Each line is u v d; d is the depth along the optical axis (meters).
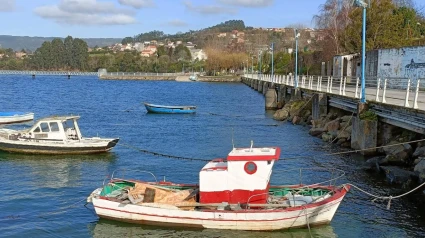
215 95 95.25
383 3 66.88
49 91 105.19
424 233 17.08
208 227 17.53
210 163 19.22
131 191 19.55
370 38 65.56
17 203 21.00
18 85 129.12
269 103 63.25
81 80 172.25
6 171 26.56
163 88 123.25
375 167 24.89
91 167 27.69
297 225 17.36
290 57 122.00
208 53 185.38
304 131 40.91
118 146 33.81
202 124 47.66
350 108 33.25
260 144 34.94
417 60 43.38
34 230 17.95
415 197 20.34
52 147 30.39
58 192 22.72
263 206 17.45
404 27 69.38
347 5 79.94
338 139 33.41
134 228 17.97
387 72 48.62
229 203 17.88
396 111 24.69
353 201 20.41
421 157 22.94
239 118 53.16
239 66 182.50
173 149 33.47
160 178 25.06
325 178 24.09
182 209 17.70
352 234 17.12
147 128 44.75
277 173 25.48
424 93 36.75
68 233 17.70
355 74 60.19
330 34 84.19
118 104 72.31
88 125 46.53
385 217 18.61
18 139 30.75
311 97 44.81
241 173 17.72
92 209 20.20
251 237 17.09
